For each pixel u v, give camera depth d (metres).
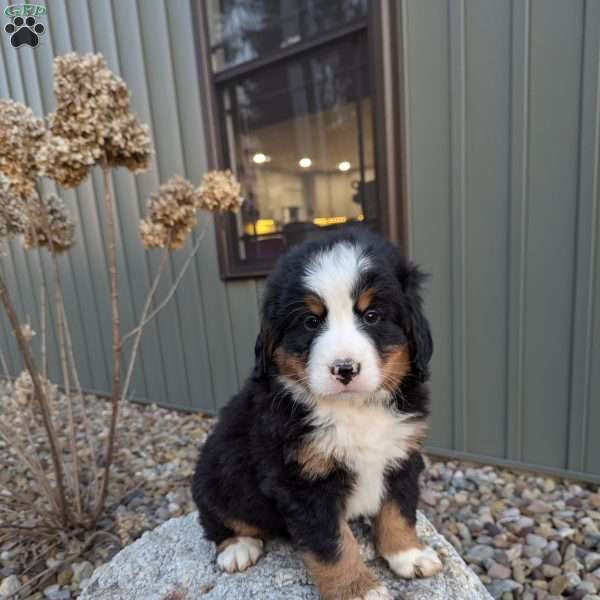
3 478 3.18
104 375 4.84
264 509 1.53
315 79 3.13
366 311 1.35
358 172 3.12
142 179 3.94
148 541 1.84
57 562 2.29
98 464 3.31
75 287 4.79
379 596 1.31
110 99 1.87
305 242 1.55
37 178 2.04
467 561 2.23
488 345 2.81
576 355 2.59
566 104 2.35
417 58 2.64
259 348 1.50
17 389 2.98
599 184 2.36
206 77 3.41
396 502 1.51
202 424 3.99
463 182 2.66
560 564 2.18
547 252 2.54
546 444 2.78
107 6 3.68
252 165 3.56
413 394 1.51
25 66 4.34
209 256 3.75
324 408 1.42
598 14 2.21
